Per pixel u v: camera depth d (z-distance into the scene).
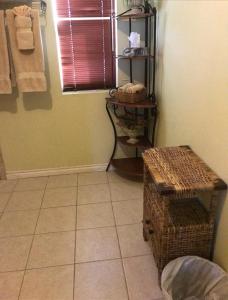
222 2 1.22
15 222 2.16
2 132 2.62
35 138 2.70
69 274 1.67
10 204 2.39
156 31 2.25
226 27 1.21
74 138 2.76
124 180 2.73
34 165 2.81
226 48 1.22
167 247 1.46
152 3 2.29
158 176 1.41
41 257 1.81
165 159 1.58
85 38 2.50
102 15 2.45
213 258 1.52
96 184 2.68
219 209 1.41
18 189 2.62
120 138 2.75
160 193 1.29
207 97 1.44
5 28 2.14
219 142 1.35
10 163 2.77
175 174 1.42
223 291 1.34
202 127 1.53
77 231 2.04
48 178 2.81
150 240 1.76
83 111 2.65
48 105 2.58
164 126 2.28
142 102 2.40
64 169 2.87
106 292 1.56
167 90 2.11
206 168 1.47
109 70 2.65
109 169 2.92
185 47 1.68
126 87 2.38
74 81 2.63
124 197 2.45
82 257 1.80
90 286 1.59
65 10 2.38
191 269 1.45
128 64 2.58
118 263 1.75
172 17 1.86
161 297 1.52
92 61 2.59
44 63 2.39
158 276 1.60
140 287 1.58
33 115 2.60
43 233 2.03
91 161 2.89
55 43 2.37
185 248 1.48
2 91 2.29
